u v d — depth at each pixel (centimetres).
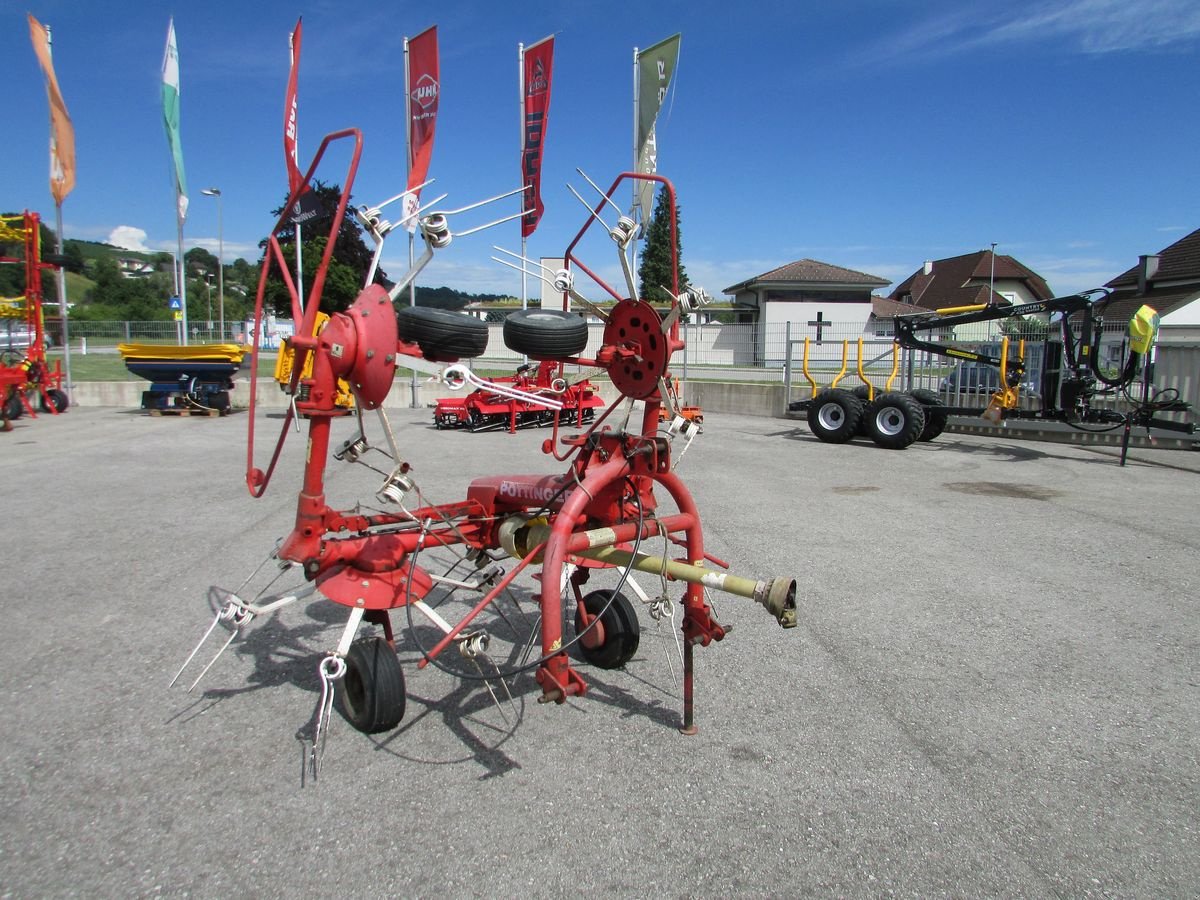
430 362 353
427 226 318
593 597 422
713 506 827
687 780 315
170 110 1714
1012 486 953
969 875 261
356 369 316
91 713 364
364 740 344
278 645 446
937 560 622
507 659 432
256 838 276
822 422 1375
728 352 1967
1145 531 719
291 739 344
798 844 276
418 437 1359
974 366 1434
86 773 315
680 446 1316
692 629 347
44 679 399
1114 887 255
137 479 924
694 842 276
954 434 1484
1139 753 338
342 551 342
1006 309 1212
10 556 606
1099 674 415
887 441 1287
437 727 357
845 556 633
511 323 354
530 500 378
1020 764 329
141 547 634
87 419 1542
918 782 315
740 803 300
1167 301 3334
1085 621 490
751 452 1252
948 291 5291
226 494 843
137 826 282
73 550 624
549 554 309
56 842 272
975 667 423
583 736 349
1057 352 1205
